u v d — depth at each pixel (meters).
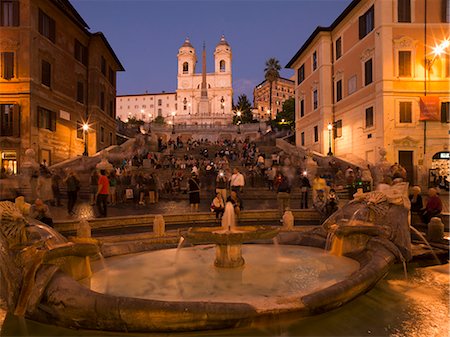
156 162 31.08
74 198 13.95
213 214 12.83
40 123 26.56
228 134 68.88
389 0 26.42
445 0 26.44
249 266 6.78
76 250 5.64
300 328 4.32
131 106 135.75
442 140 26.02
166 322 4.00
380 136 26.58
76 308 4.21
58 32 29.41
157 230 9.51
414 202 10.61
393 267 7.27
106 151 28.92
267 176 23.64
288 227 10.30
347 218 8.05
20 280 4.84
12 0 25.17
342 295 4.66
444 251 7.76
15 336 4.29
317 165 28.61
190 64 128.88
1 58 25.19
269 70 78.06
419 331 4.32
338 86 33.88
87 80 34.78
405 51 26.39
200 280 5.93
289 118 70.06
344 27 32.47
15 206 5.80
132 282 5.86
